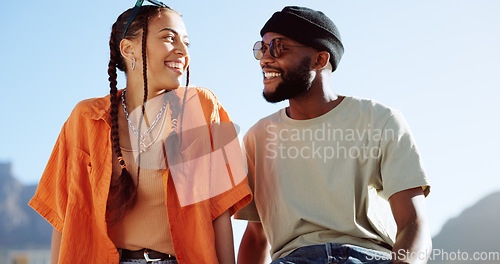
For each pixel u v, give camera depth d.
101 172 3.19
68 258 3.06
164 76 3.25
